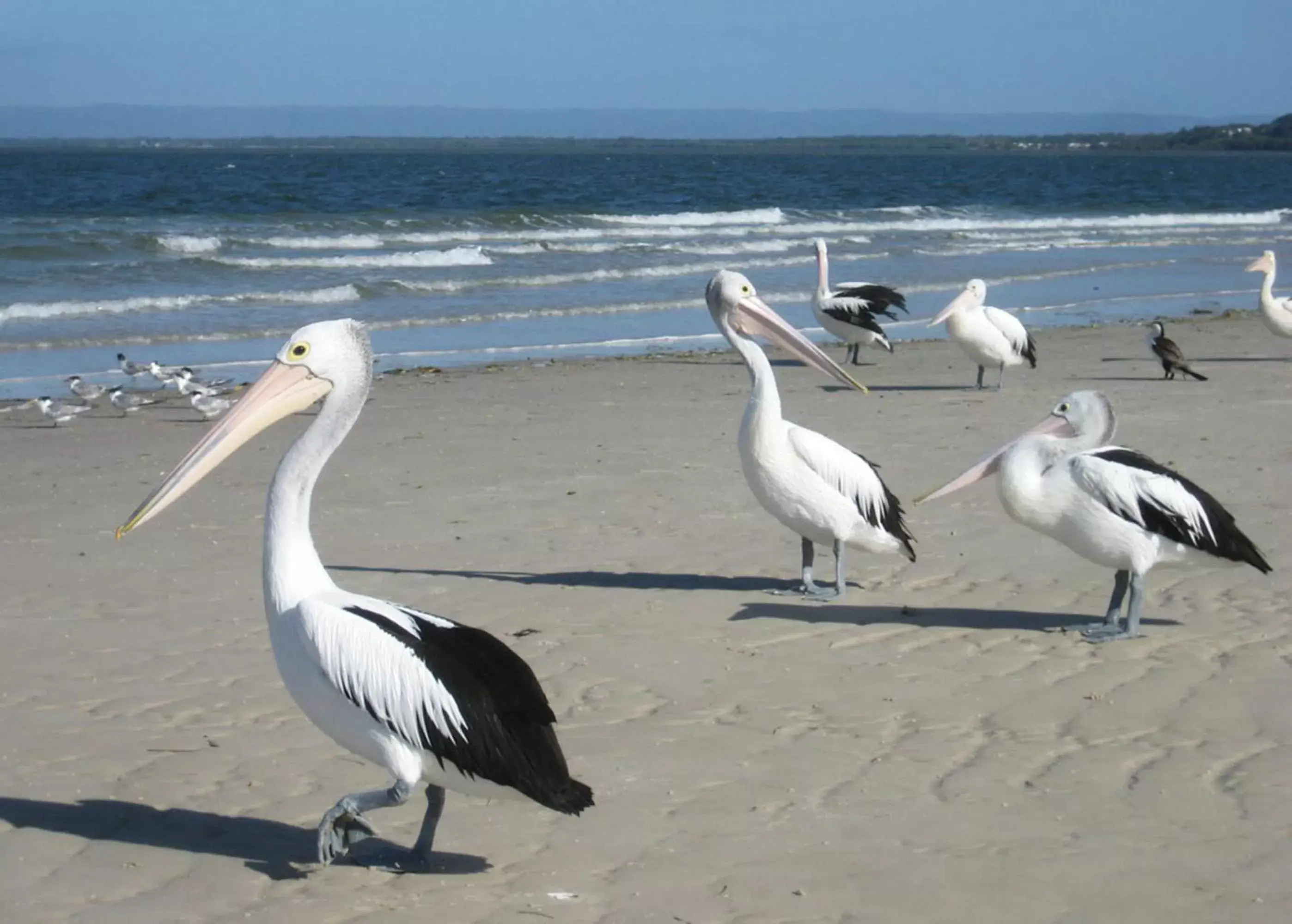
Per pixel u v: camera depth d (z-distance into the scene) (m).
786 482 7.76
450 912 4.34
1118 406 14.20
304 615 4.34
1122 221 51.44
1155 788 5.28
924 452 11.96
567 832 4.94
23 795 5.23
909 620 7.56
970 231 45.16
